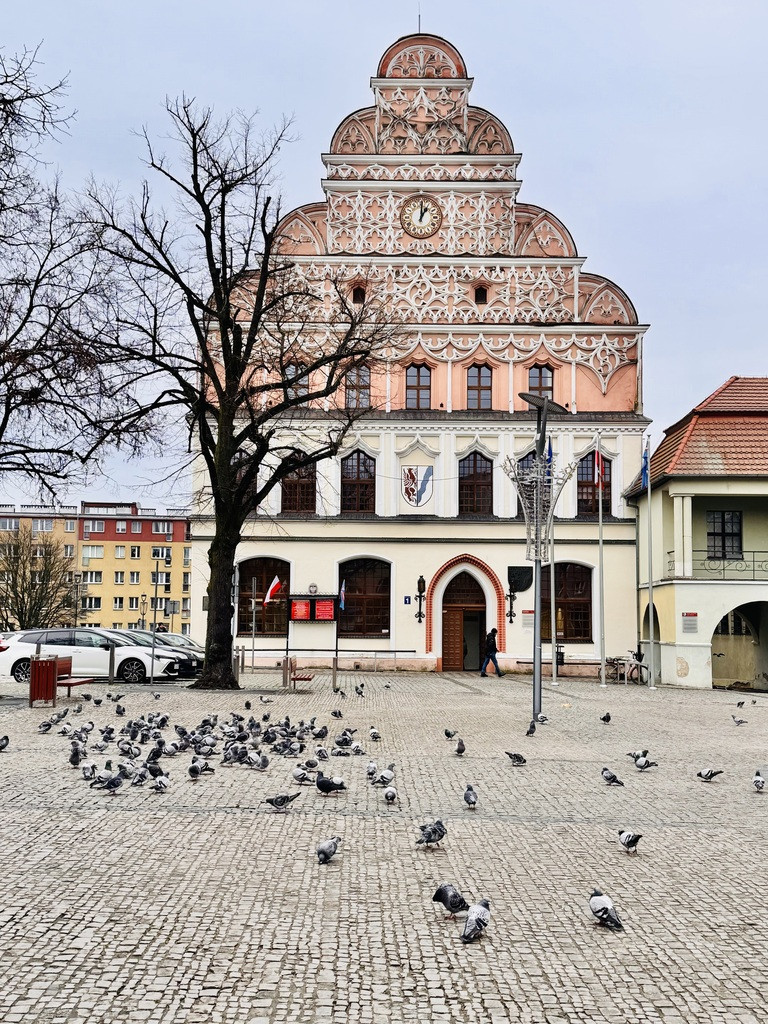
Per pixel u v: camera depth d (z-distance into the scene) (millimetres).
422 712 23734
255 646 43219
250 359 34688
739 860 9727
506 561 43625
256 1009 5977
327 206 45562
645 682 41625
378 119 45594
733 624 50531
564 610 43688
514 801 12477
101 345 27172
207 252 29719
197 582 43562
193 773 13234
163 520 118250
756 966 6824
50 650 32281
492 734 19578
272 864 9141
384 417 43969
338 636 43312
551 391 44844
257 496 29766
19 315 25984
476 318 44938
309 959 6773
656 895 8477
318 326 43750
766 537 41906
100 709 22062
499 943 7188
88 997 6078
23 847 9531
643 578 43531
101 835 10070
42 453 26750
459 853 9742
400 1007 6055
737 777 14945
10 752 15414
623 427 44188
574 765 15648
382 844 10016
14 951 6789
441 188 45438
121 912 7637
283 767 14438
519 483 23688
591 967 6758
